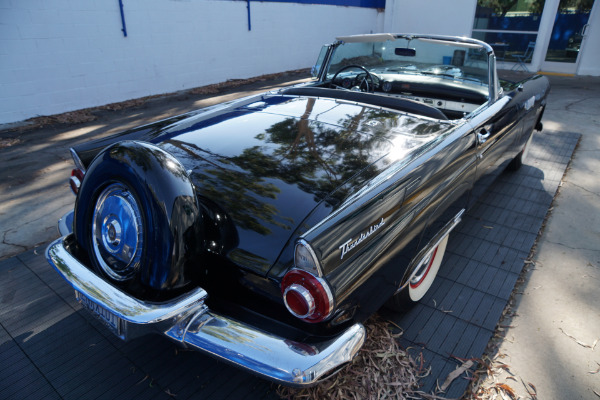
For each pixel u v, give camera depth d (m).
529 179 4.11
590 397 1.80
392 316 2.24
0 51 5.92
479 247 2.93
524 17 10.39
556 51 10.40
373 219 1.49
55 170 4.36
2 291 2.38
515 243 2.99
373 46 3.11
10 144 5.21
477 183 2.63
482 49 2.78
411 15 12.31
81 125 6.06
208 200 1.60
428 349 2.02
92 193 1.60
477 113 2.53
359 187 1.64
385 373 1.87
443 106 3.19
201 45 8.50
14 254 2.79
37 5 6.11
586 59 10.05
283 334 1.45
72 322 2.16
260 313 1.51
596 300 2.42
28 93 6.32
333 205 1.54
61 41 6.48
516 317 2.27
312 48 11.21
